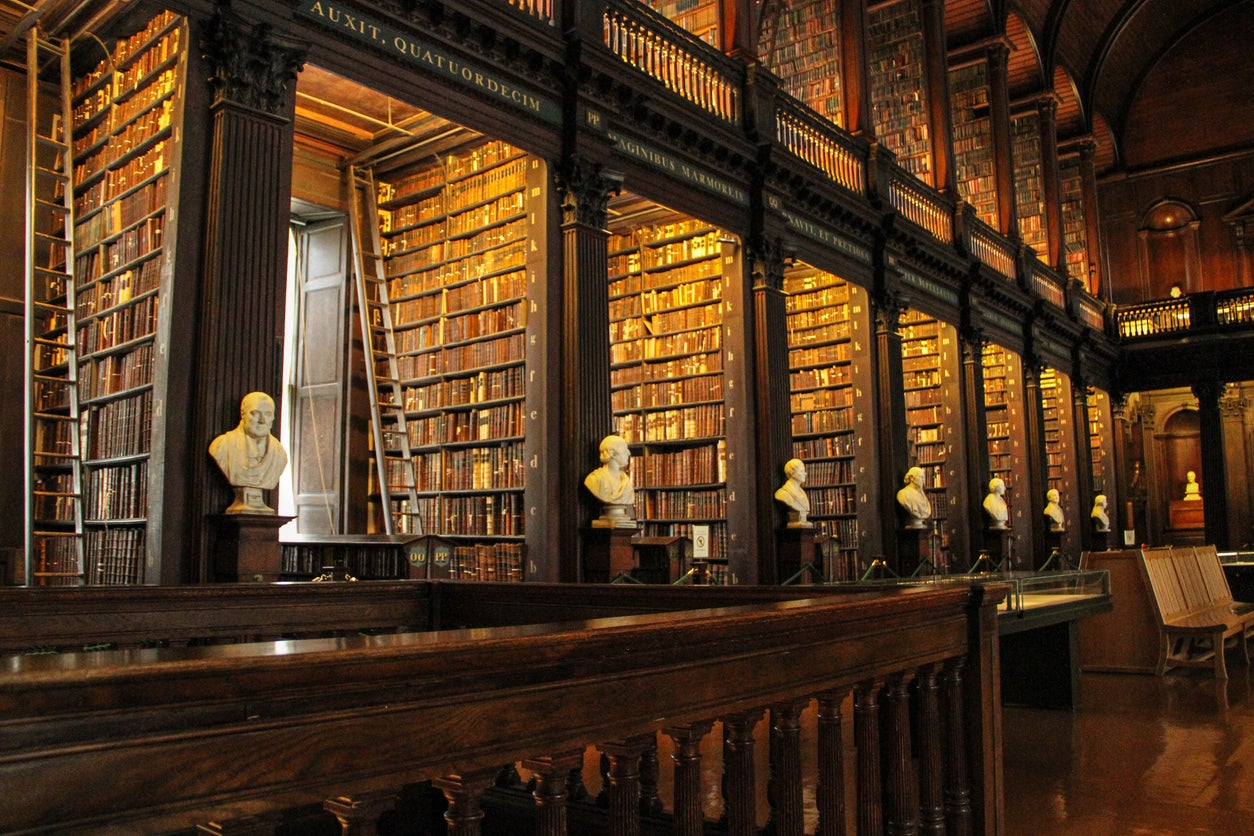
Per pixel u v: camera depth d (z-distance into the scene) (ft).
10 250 27.22
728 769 7.07
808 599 8.05
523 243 29.07
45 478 25.85
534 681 5.11
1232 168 71.87
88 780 3.39
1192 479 73.26
